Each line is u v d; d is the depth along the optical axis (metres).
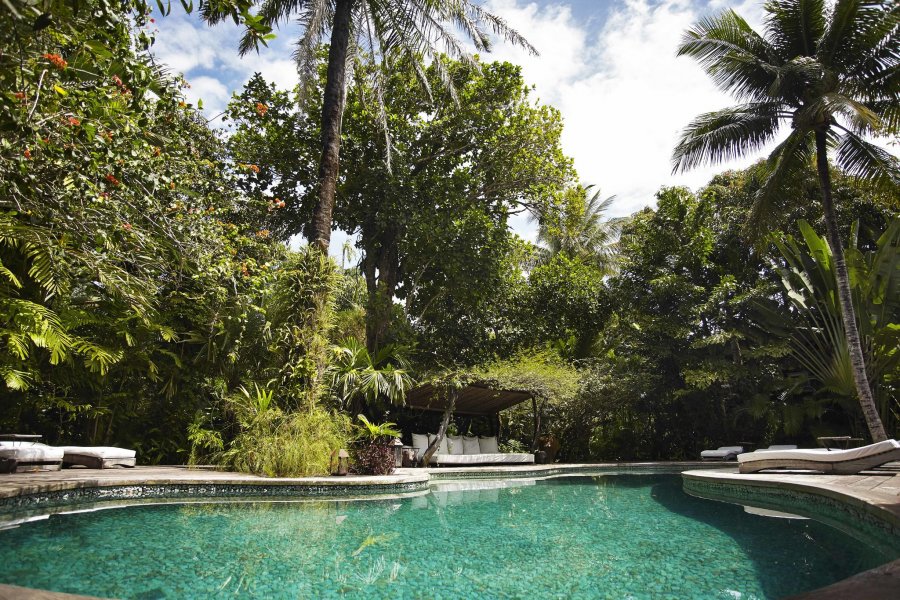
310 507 6.72
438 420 15.80
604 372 16.77
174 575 3.45
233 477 7.45
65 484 5.90
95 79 4.88
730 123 13.26
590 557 4.28
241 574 3.54
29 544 4.15
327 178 10.87
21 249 7.30
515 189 17.97
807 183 17.38
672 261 18.14
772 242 16.92
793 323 15.73
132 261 6.82
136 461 10.25
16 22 3.06
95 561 3.71
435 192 15.93
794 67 11.50
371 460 9.38
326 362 10.19
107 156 4.74
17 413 9.38
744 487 8.12
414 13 12.73
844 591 2.32
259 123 15.27
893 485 6.48
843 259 12.13
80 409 9.43
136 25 4.95
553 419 17.31
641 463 14.83
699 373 15.74
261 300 10.80
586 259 28.52
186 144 7.53
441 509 6.88
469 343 17.73
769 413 15.38
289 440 8.41
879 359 14.00
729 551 4.52
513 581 3.56
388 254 17.11
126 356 9.73
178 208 6.95
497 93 16.64
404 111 16.52
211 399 10.82
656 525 5.82
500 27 13.05
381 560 4.05
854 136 12.47
